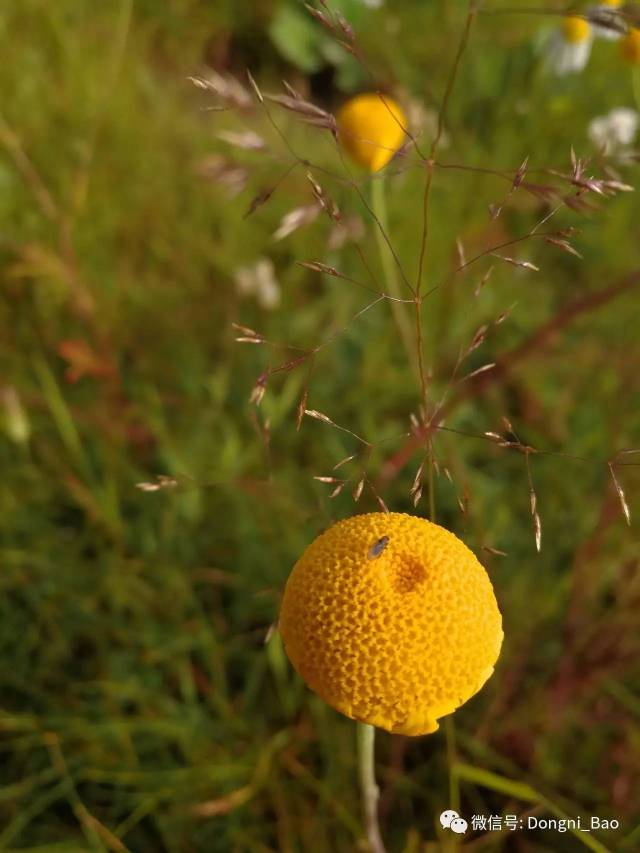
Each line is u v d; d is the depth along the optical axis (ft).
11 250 0.60
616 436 0.51
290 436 0.54
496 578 0.47
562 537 0.49
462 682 0.23
